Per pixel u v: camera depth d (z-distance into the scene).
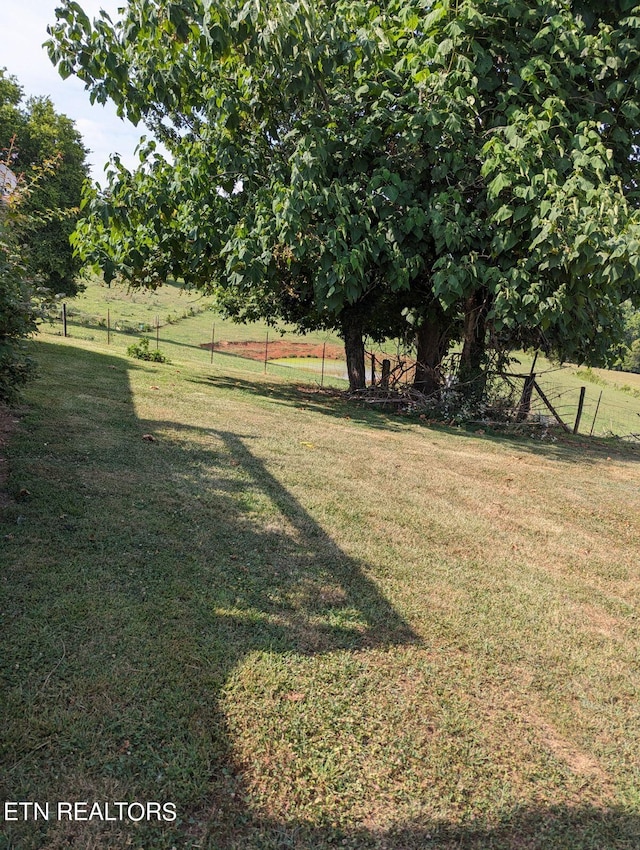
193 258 9.23
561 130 7.74
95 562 3.04
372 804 1.84
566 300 7.58
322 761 1.98
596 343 10.71
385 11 8.32
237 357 23.66
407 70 7.91
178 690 2.20
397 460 6.29
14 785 1.72
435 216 7.62
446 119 7.57
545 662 2.75
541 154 7.18
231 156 8.55
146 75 6.70
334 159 8.48
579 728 2.32
